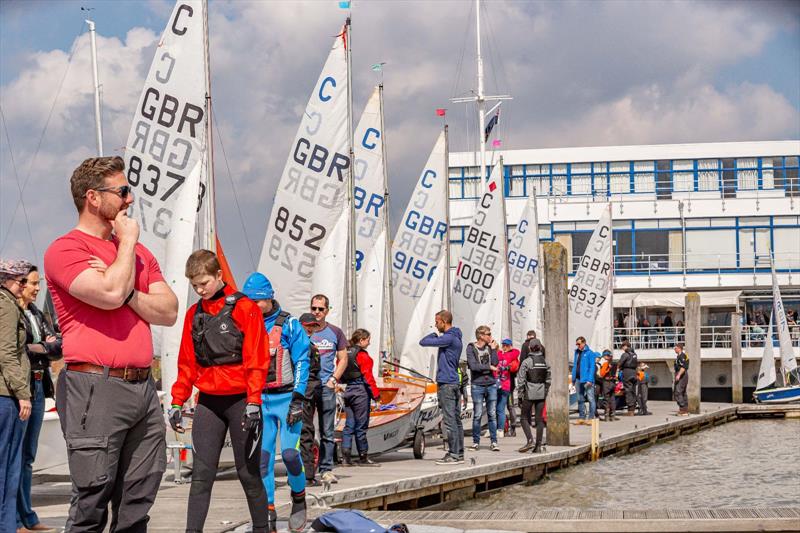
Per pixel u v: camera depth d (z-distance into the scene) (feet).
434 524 32.76
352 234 71.72
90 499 16.87
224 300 22.74
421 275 94.07
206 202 49.03
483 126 126.31
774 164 157.48
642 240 153.38
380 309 84.99
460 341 49.73
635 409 113.80
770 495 53.36
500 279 95.86
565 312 65.10
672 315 152.56
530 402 59.16
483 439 69.92
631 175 159.53
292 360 27.43
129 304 17.30
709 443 88.63
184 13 48.57
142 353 17.34
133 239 17.02
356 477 43.70
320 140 64.64
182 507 33.27
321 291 64.34
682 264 151.33
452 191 161.38
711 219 151.84
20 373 24.26
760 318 152.05
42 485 41.06
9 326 24.32
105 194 17.17
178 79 48.73
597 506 48.52
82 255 16.83
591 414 86.28
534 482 56.90
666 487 56.34
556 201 155.84
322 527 27.32
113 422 16.93
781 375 144.36
